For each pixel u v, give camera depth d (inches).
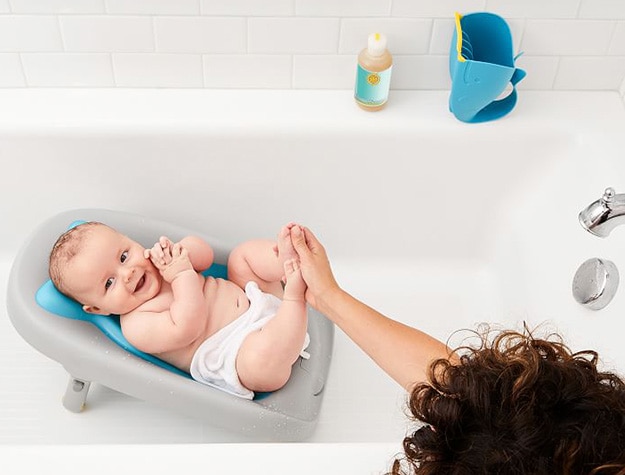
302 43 60.6
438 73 63.2
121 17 58.2
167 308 57.4
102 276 54.9
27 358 63.9
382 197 65.8
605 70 63.6
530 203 65.5
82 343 53.0
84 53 60.5
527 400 26.9
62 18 58.0
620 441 26.0
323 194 65.4
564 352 31.1
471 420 27.6
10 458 40.8
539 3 58.9
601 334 54.1
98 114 60.9
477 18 58.9
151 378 52.4
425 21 59.5
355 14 58.9
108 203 65.4
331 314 49.4
